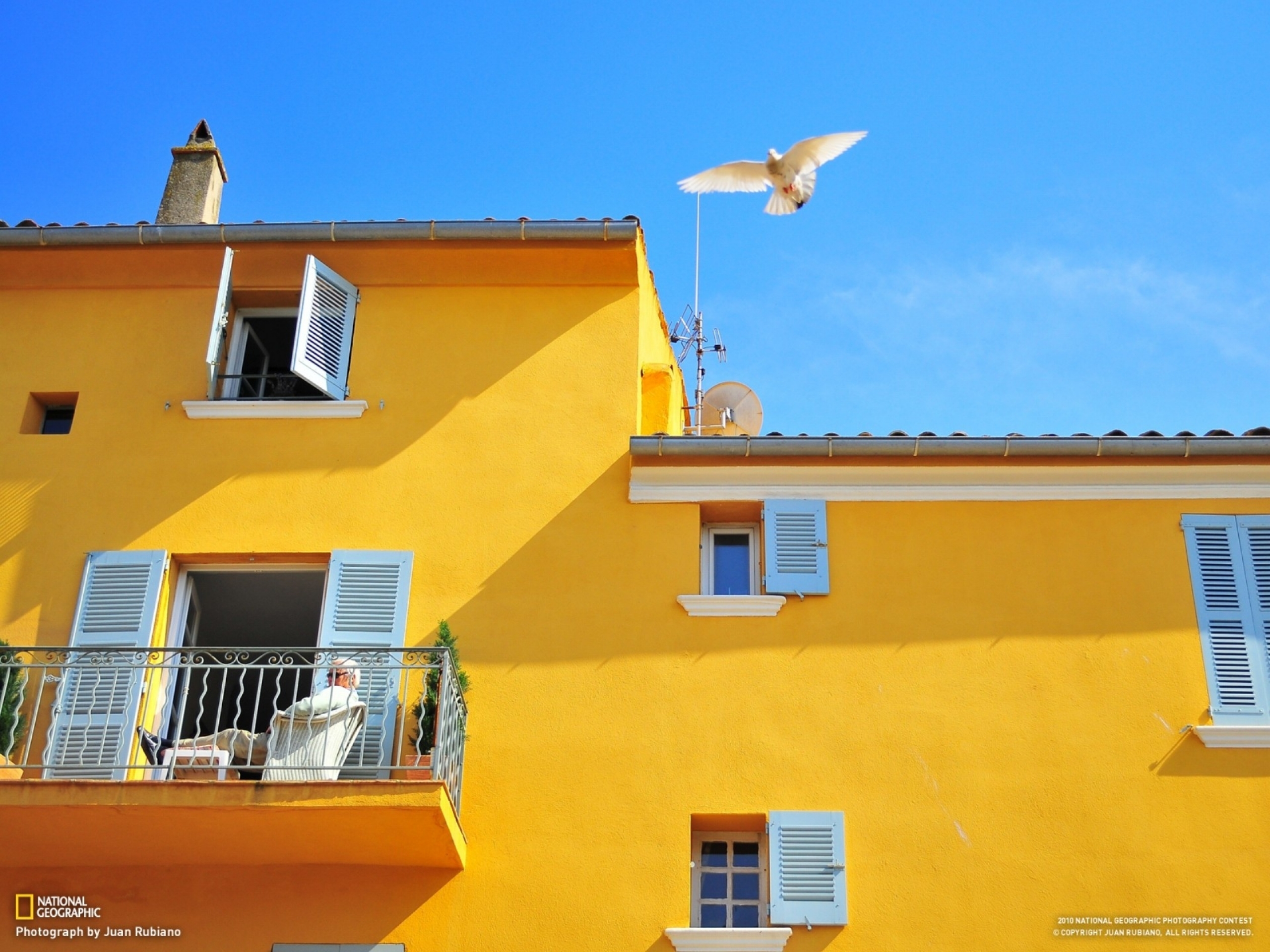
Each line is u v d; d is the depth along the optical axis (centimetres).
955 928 986
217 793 939
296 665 988
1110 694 1062
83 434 1184
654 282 1347
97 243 1233
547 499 1152
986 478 1144
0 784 938
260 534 1141
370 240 1233
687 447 1141
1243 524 1123
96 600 1110
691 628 1096
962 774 1037
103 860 1005
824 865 1006
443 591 1116
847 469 1148
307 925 991
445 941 988
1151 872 999
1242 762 1034
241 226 1225
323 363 1191
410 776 1000
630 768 1047
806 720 1059
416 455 1172
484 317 1234
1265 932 977
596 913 998
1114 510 1131
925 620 1094
